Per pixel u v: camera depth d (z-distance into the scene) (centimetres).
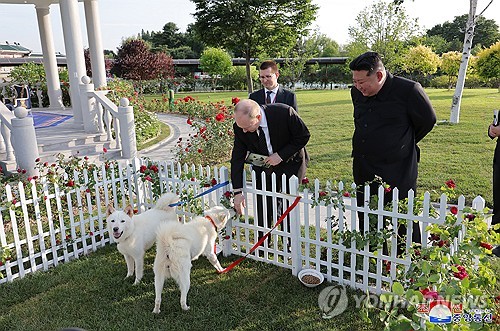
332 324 336
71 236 485
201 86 4084
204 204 505
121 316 359
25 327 346
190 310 364
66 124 1062
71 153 829
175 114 1992
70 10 877
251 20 2247
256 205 450
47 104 1634
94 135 912
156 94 3581
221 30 2352
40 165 607
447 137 1101
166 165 532
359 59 346
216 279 418
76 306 376
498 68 2644
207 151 952
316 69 4541
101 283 416
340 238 391
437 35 5712
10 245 430
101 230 513
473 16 1243
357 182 404
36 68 1697
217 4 2309
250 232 533
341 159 912
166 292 396
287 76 3875
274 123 413
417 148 389
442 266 256
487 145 984
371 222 372
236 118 398
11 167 656
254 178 439
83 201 598
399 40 2173
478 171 757
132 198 554
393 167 371
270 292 390
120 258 477
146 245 424
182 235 362
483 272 262
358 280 403
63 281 423
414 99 353
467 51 1277
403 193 376
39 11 1344
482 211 297
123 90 1159
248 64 2477
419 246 336
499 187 407
